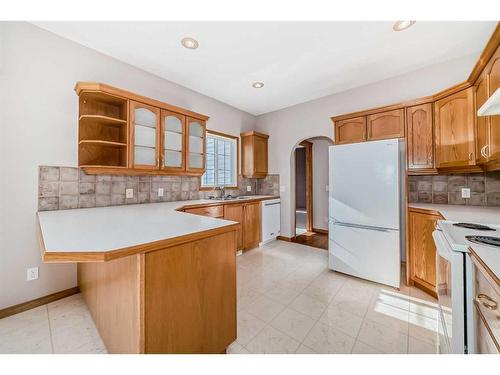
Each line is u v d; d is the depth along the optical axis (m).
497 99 0.97
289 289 2.19
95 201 2.20
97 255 0.75
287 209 3.99
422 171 2.23
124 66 2.42
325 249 3.52
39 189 1.87
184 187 3.10
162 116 2.45
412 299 1.96
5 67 1.71
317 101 3.52
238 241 3.21
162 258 0.96
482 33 1.94
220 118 3.68
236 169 4.02
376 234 2.24
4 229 1.72
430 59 2.36
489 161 1.63
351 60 2.38
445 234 1.16
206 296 1.17
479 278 0.84
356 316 1.73
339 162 2.50
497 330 0.67
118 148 2.33
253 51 2.21
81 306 1.86
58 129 1.97
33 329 1.56
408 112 2.27
